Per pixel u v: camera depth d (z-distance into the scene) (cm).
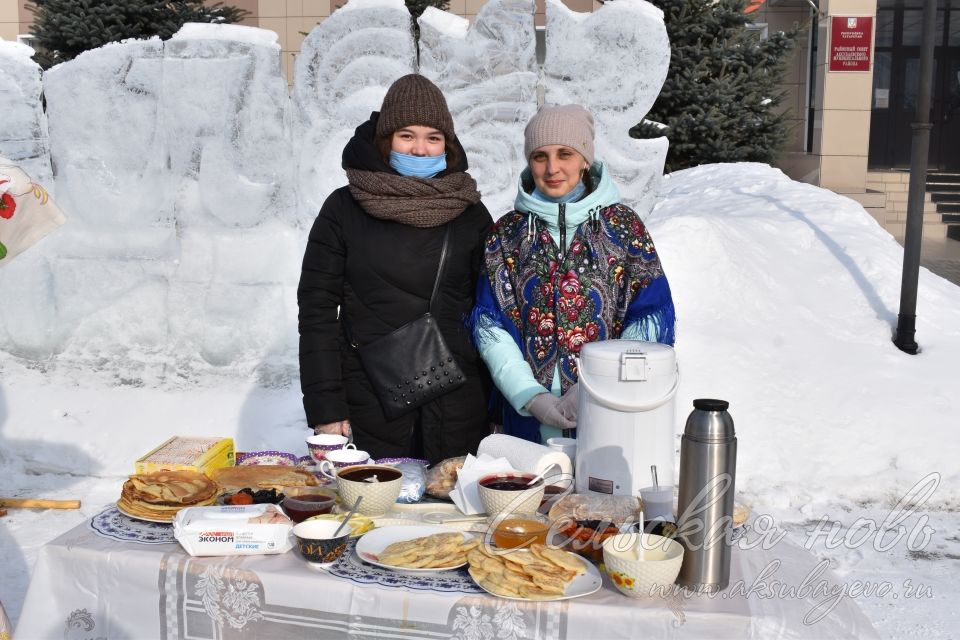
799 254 752
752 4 1348
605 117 661
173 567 204
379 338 307
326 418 302
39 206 258
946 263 1204
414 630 192
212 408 593
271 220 672
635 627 185
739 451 536
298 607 198
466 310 316
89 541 216
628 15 645
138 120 667
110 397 608
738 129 1198
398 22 660
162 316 671
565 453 250
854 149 1441
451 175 308
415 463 265
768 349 621
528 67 661
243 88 660
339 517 212
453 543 207
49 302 673
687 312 648
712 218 750
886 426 555
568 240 297
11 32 1600
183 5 1231
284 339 660
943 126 1689
